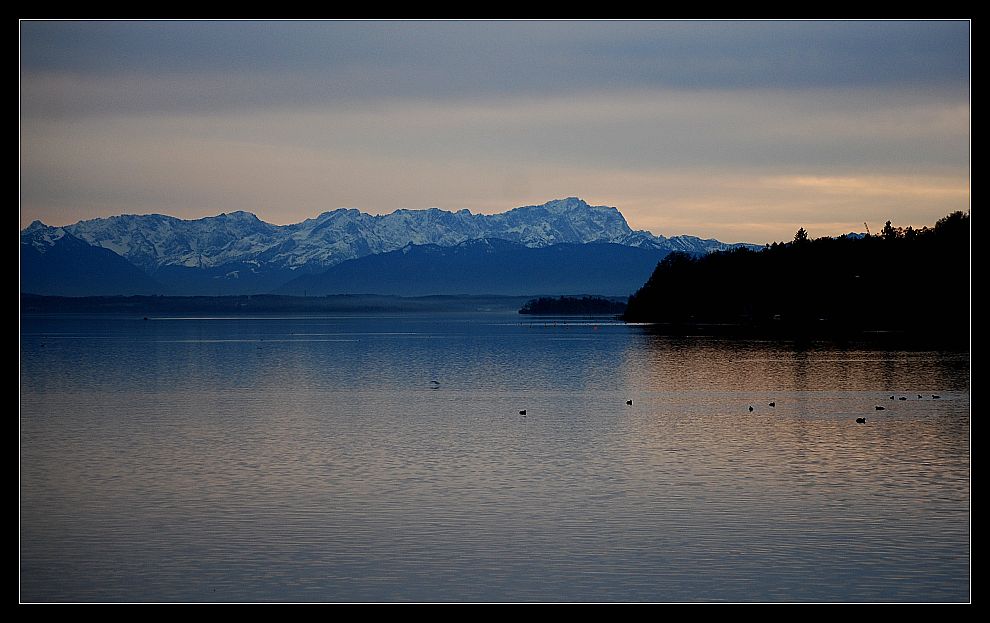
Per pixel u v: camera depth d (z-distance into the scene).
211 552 52.69
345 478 70.31
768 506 60.81
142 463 76.75
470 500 63.16
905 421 97.75
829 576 48.66
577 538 54.56
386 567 50.28
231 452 81.81
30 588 47.78
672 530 55.88
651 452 80.56
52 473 72.62
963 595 46.06
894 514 58.75
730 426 95.88
